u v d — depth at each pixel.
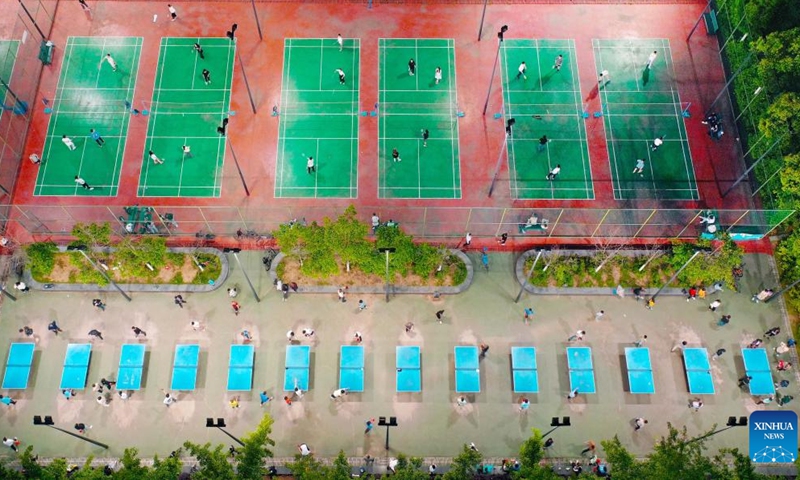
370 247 45.78
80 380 47.72
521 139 57.88
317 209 54.66
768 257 53.16
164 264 51.50
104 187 55.31
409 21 63.09
